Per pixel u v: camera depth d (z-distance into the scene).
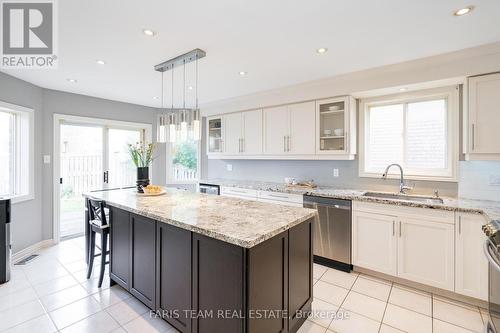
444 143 2.88
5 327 1.91
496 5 1.64
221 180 4.76
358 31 2.00
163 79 3.23
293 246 1.82
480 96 2.32
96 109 4.21
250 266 1.40
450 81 2.59
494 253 1.47
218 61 2.62
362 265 2.76
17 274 2.78
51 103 3.71
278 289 1.66
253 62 2.65
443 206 2.27
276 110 3.79
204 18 1.82
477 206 2.25
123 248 2.32
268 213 1.98
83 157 4.20
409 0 1.60
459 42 2.17
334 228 2.95
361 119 3.32
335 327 1.95
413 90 2.95
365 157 3.31
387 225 2.59
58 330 1.88
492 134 2.27
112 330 1.89
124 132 4.71
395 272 2.55
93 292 2.42
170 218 1.80
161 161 5.13
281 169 4.19
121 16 1.79
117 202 2.38
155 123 5.05
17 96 3.18
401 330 1.91
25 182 3.39
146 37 2.10
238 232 1.49
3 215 2.58
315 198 3.10
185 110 2.42
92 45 2.25
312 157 3.45
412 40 2.14
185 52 2.40
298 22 1.87
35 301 2.26
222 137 4.53
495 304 1.63
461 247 2.21
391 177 3.12
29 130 3.39
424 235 2.39
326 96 3.29
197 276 1.66
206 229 1.55
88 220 2.82
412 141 3.08
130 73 2.99
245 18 1.82
